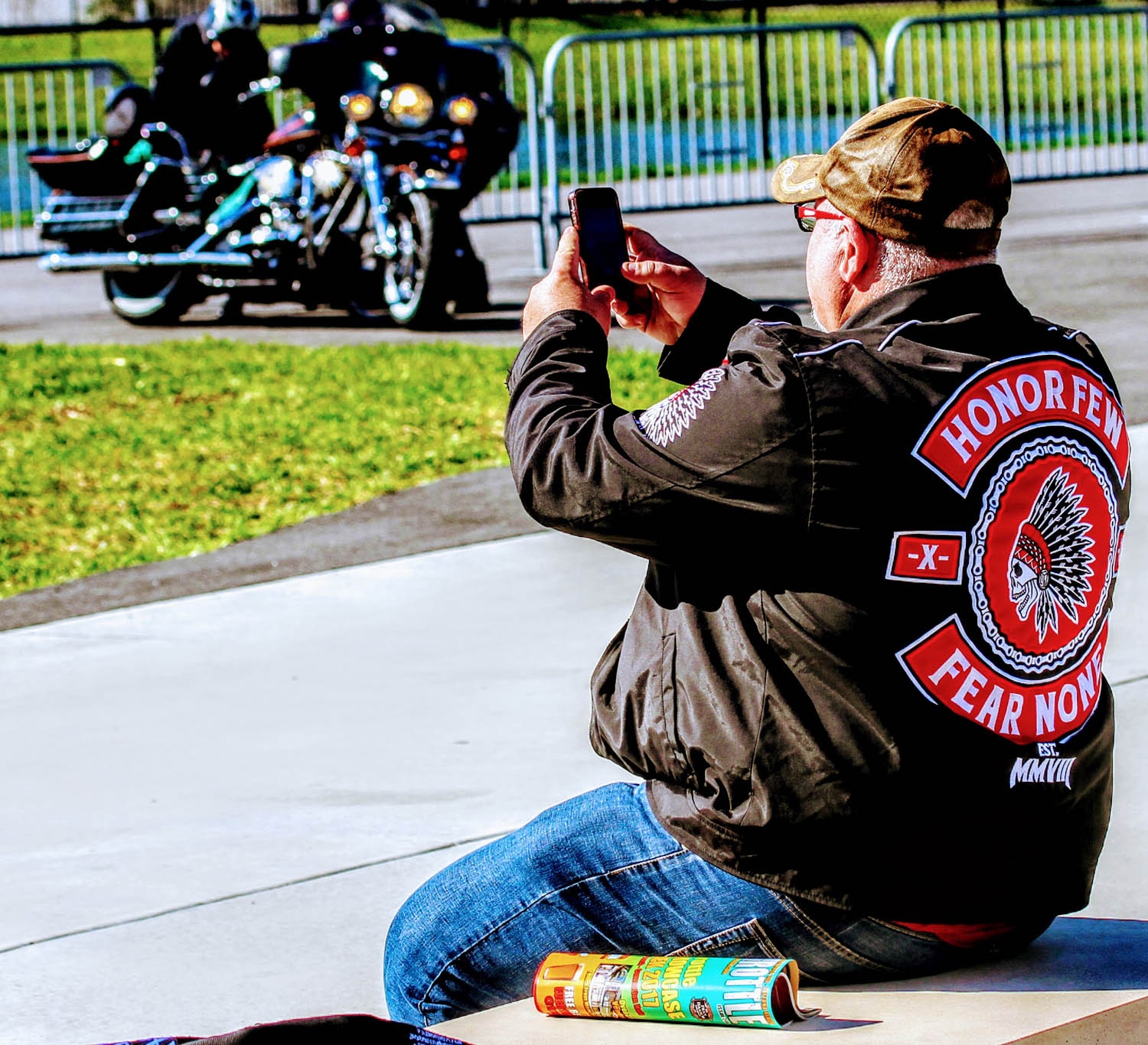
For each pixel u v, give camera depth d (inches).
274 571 471.2
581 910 184.1
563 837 186.9
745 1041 169.8
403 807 309.9
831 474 162.9
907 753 166.1
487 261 1065.5
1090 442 175.5
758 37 1220.5
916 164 168.7
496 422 620.1
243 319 905.5
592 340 189.6
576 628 407.5
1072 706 176.9
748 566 169.0
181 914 273.6
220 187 853.8
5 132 1768.0
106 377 716.7
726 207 1190.3
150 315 887.1
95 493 557.3
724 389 166.9
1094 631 179.5
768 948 179.0
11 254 1160.2
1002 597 168.7
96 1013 243.9
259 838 300.7
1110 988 179.6
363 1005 242.8
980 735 169.0
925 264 171.6
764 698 167.6
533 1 1724.9
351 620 425.1
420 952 192.2
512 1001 191.6
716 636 171.9
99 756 343.9
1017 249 939.3
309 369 720.3
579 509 172.9
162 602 449.7
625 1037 173.9
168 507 539.2
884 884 170.7
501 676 376.8
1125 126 1352.1
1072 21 1237.1
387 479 556.7
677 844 179.0
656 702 175.5
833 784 165.9
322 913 271.6
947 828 169.6
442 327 824.3
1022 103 1333.7
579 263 200.1
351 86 795.4
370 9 799.7
